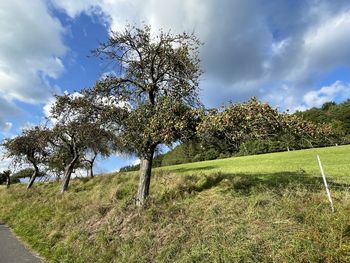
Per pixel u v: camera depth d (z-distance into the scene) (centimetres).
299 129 1080
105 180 2573
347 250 690
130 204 1386
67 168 2669
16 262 1094
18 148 3156
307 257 704
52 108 1725
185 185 1542
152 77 1518
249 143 1190
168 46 1511
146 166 1421
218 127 1106
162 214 1175
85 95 1501
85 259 1064
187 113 1210
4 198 2692
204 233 946
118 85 1516
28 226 1636
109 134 1702
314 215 836
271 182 1455
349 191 1021
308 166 2159
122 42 1515
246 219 952
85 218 1405
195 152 1420
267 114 1059
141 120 1349
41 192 2734
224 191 1365
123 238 1108
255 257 763
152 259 940
